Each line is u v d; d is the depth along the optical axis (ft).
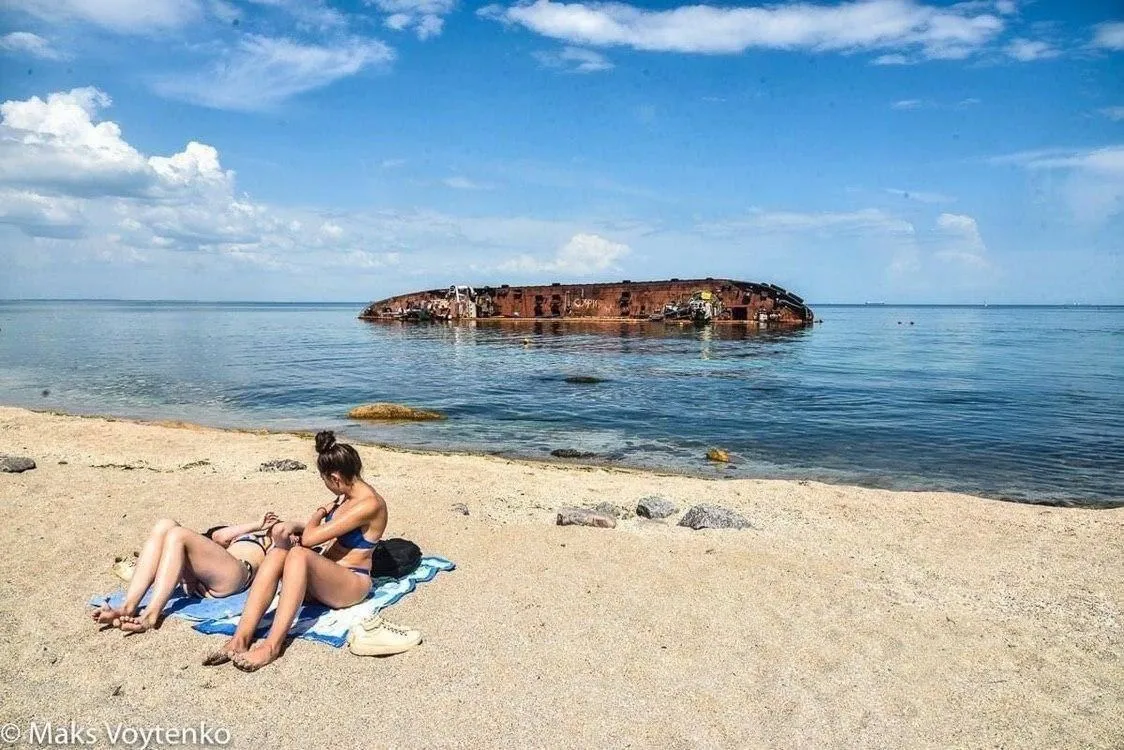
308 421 55.93
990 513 28.99
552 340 131.95
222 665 14.80
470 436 50.14
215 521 24.36
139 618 16.08
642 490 32.63
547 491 31.99
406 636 15.74
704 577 20.48
